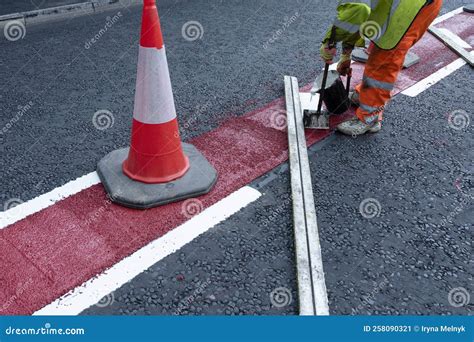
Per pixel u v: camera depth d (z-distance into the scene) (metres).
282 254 2.55
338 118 4.05
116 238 2.58
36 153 3.41
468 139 3.87
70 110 4.06
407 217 2.92
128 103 4.24
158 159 2.87
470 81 4.96
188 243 2.58
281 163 3.36
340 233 2.74
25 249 2.48
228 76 4.80
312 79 4.81
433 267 2.54
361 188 3.17
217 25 6.32
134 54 5.31
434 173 3.40
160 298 2.25
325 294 2.25
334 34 3.34
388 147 3.69
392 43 3.23
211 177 3.04
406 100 4.48
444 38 5.96
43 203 2.85
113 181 2.95
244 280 2.37
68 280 2.31
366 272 2.48
